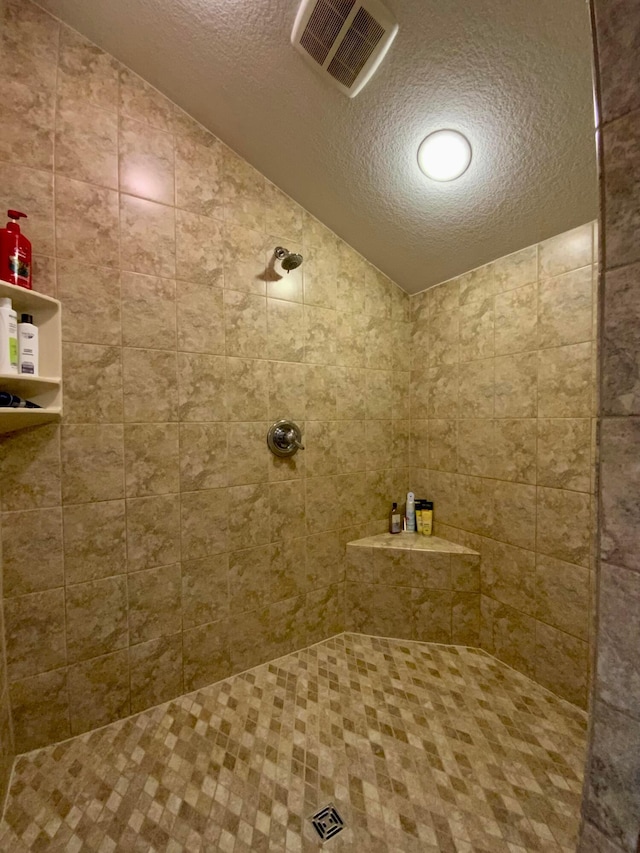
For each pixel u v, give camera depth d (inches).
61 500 44.6
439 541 68.0
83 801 37.8
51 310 41.2
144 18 41.7
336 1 35.8
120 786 39.3
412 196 52.9
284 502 60.6
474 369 63.1
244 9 38.6
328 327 64.7
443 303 68.4
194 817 36.1
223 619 55.4
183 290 51.3
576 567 49.6
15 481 42.5
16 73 41.3
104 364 46.4
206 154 52.9
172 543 51.3
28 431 42.9
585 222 47.8
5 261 36.5
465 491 64.9
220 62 44.1
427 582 64.3
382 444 71.9
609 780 16.8
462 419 65.2
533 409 54.5
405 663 59.1
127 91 47.3
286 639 61.3
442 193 51.1
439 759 42.1
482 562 62.0
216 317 53.8
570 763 41.5
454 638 63.5
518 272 56.1
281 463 60.2
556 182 44.6
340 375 66.4
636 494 15.7
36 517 43.5
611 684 16.7
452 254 61.2
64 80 43.6
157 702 50.6
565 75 35.7
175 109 50.7
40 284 42.6
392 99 42.4
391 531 72.0
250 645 57.8
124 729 46.7
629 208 15.4
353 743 44.2
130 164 47.5
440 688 53.3
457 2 33.6
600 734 17.1
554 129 40.0
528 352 55.0
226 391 54.9
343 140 48.6
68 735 45.3
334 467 66.0
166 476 50.7
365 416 69.6
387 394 72.3
